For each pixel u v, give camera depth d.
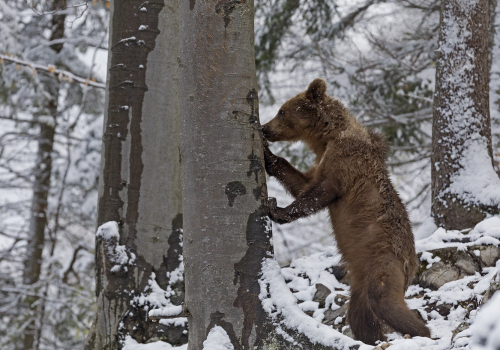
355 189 7.48
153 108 9.07
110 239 8.70
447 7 11.26
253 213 6.50
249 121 6.60
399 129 18.77
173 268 8.86
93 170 22.05
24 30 26.56
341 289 9.20
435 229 10.78
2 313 24.89
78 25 25.89
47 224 26.00
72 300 23.20
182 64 6.66
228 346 6.21
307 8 19.88
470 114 10.84
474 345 3.07
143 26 9.16
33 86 23.84
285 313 6.21
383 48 17.20
